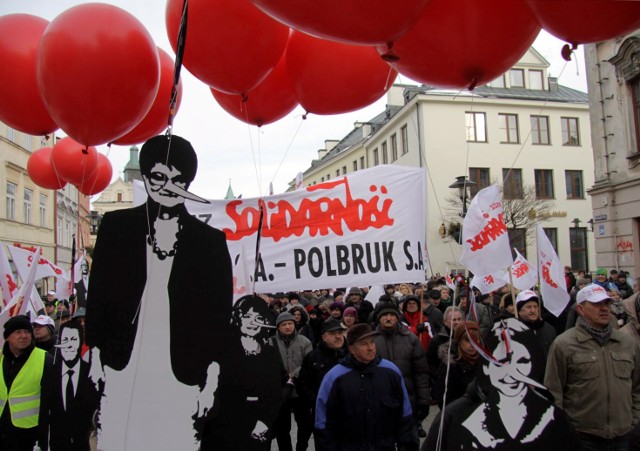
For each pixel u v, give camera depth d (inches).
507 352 92.7
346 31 81.4
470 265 171.2
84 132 121.1
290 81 135.3
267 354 114.0
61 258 1019.3
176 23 113.8
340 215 226.1
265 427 111.0
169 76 143.6
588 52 644.7
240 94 130.6
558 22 81.9
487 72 94.8
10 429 158.9
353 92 129.6
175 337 91.0
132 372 90.4
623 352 143.1
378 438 132.0
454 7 86.7
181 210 92.7
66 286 299.4
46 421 105.4
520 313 200.4
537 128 1079.0
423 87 1077.8
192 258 92.4
